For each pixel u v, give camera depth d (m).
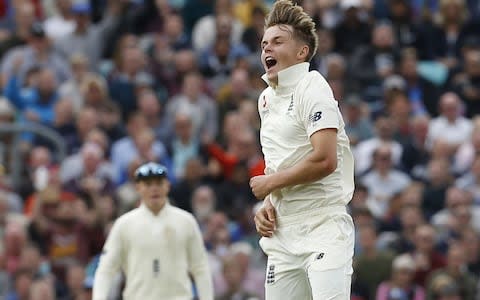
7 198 20.94
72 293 19.34
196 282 14.91
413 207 21.59
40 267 19.69
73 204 20.50
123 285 18.19
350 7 26.91
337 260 10.25
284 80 10.47
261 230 10.62
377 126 24.02
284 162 10.42
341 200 10.45
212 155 22.28
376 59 26.61
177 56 26.09
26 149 22.31
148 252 14.74
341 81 25.72
